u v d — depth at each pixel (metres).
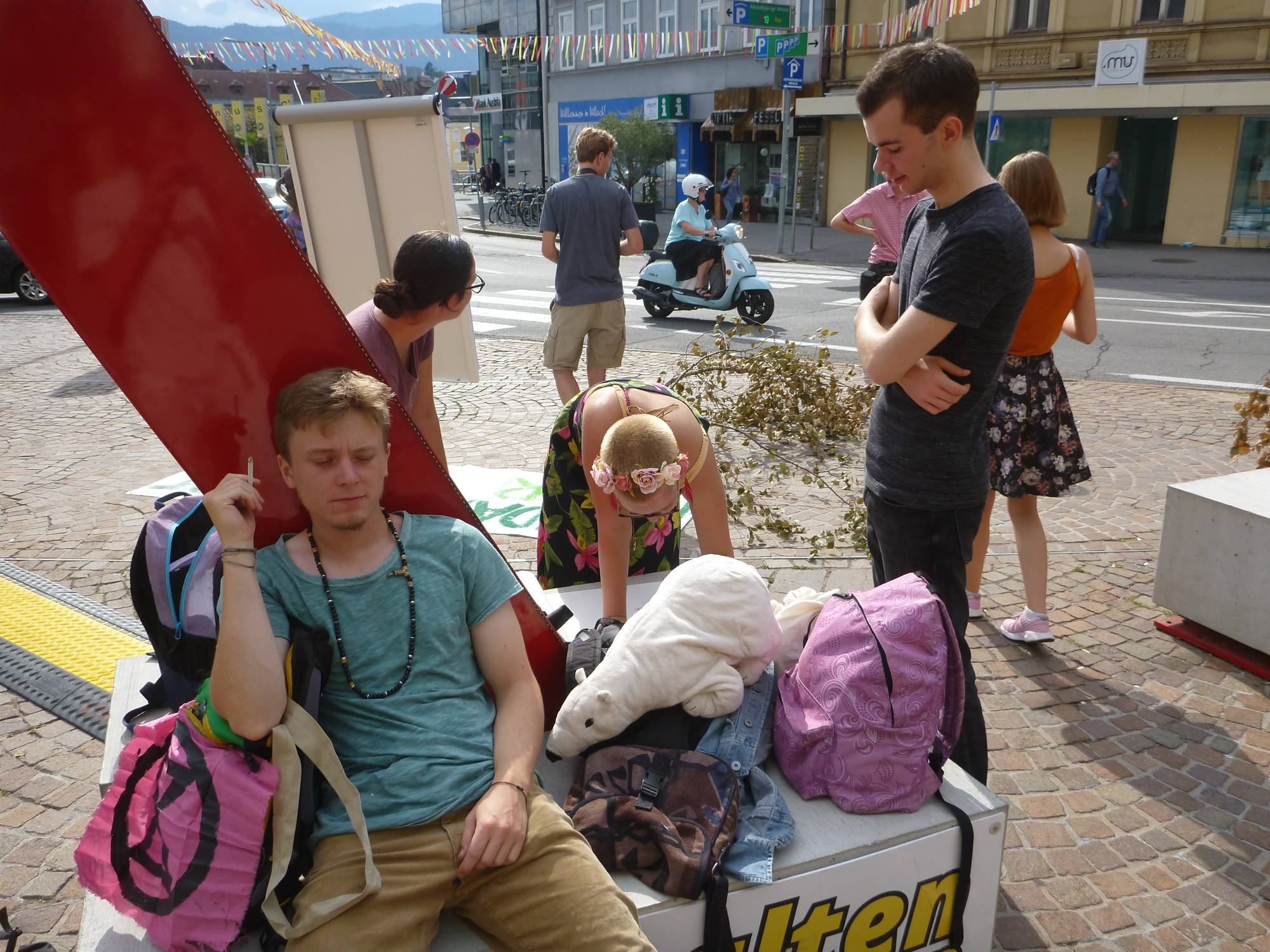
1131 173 22.02
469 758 1.99
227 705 1.84
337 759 1.88
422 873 1.84
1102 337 10.83
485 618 2.15
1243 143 19.36
